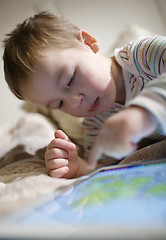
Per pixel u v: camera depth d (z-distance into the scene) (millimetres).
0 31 1911
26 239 252
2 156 956
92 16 2014
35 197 426
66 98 817
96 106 852
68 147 683
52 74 792
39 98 853
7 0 1933
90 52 871
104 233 242
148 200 320
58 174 635
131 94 917
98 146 413
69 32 896
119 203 329
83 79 805
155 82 456
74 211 330
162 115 406
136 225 250
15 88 911
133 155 635
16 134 1082
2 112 2045
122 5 2008
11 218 323
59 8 1961
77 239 240
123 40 1478
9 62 878
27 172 671
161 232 232
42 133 1060
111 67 896
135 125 398
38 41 834
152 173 431
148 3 1988
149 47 789
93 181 464
